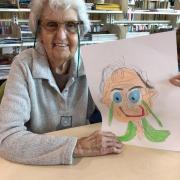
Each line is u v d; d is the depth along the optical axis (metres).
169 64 0.86
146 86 0.89
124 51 0.89
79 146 0.85
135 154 0.86
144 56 0.87
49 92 1.09
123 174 0.77
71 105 1.13
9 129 0.90
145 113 0.92
